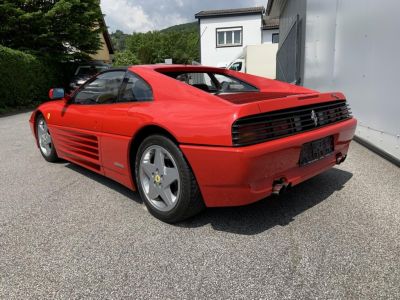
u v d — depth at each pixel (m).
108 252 2.41
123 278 2.12
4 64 12.16
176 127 2.53
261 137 2.34
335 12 5.91
